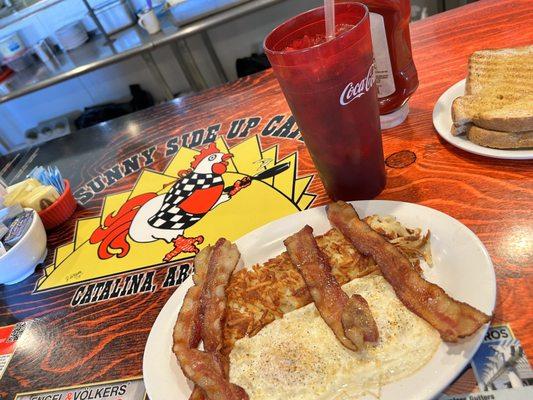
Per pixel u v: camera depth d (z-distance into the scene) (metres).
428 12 2.92
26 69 3.00
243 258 0.80
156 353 0.69
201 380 0.60
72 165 1.50
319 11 0.72
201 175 1.16
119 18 2.86
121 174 1.33
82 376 0.77
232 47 3.24
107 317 0.87
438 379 0.51
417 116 0.99
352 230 0.71
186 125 1.43
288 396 0.57
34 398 0.76
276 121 1.25
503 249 0.66
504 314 0.59
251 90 1.46
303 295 0.68
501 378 0.53
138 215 1.12
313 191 0.94
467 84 0.92
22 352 0.87
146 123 1.55
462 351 0.53
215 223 0.98
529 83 0.83
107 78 3.32
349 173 0.77
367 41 0.64
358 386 0.55
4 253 1.04
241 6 2.49
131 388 0.71
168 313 0.75
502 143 0.77
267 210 0.94
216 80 3.39
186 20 2.54
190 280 0.79
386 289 0.64
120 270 0.97
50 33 2.97
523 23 1.13
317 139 0.73
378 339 0.57
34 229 1.09
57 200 1.21
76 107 3.51
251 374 0.60
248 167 1.11
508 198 0.73
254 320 0.67
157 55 3.20
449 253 0.65
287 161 1.07
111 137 1.56
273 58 0.64
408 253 0.67
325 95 0.65
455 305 0.55
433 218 0.69
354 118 0.70
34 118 3.53
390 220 0.72
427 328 0.57
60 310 0.94
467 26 1.23
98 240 1.10
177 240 0.98
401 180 0.85
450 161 0.85
